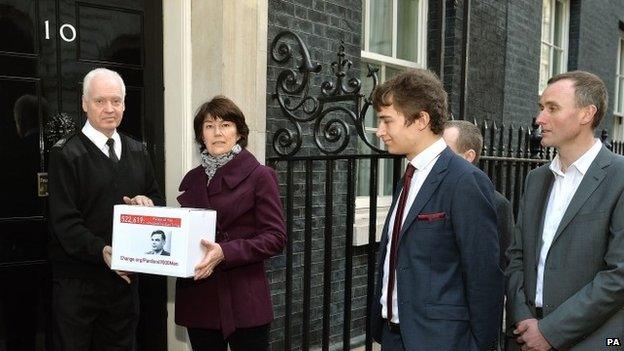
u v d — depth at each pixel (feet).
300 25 10.87
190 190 6.84
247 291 6.60
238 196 6.57
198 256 6.06
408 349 5.07
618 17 26.37
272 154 10.46
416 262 5.12
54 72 8.34
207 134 6.70
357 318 12.63
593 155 5.55
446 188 5.04
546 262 5.60
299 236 11.17
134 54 9.16
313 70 9.18
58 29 8.36
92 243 6.39
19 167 8.11
